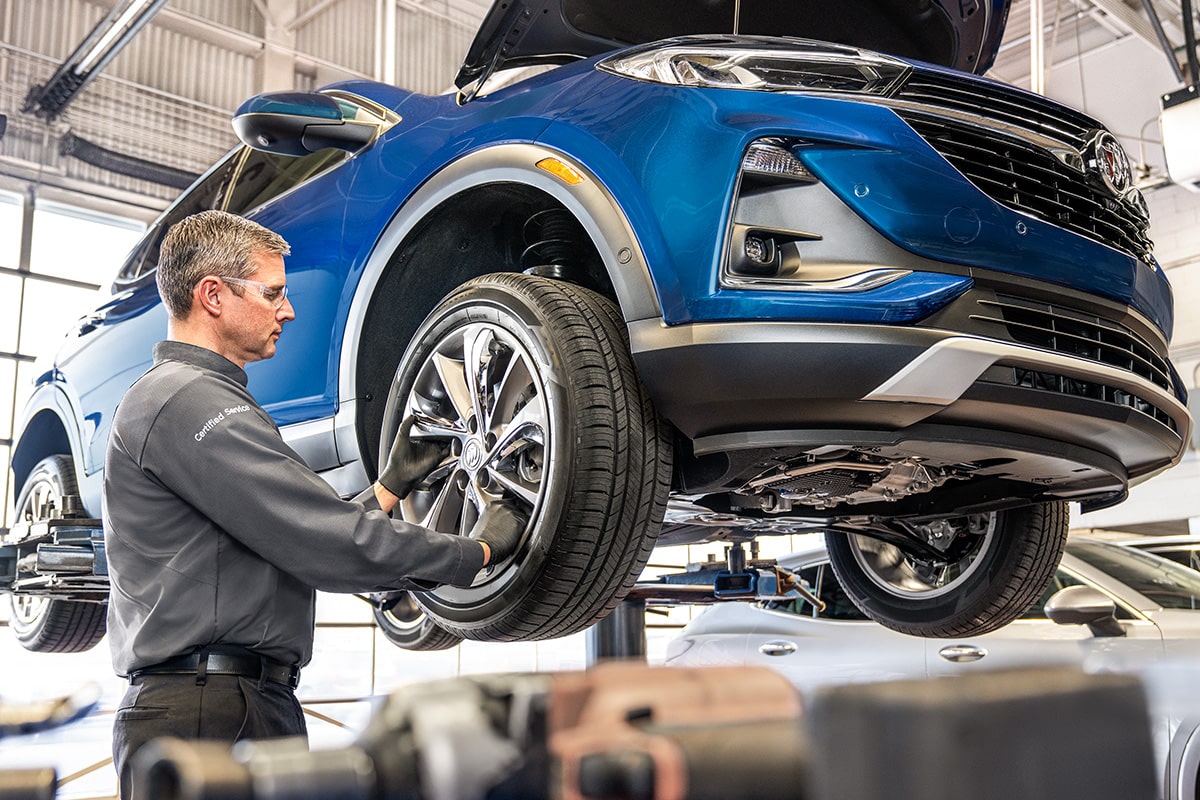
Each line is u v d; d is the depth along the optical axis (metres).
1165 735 1.47
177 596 1.34
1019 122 1.64
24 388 9.49
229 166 2.69
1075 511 9.23
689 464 1.63
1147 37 9.10
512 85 1.85
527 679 0.18
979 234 1.50
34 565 2.80
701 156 1.48
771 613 4.19
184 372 1.40
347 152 2.19
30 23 9.79
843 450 1.57
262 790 0.17
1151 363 1.73
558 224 1.78
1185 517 8.62
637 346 1.47
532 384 1.58
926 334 1.41
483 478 1.62
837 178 1.49
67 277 9.93
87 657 6.01
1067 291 1.58
